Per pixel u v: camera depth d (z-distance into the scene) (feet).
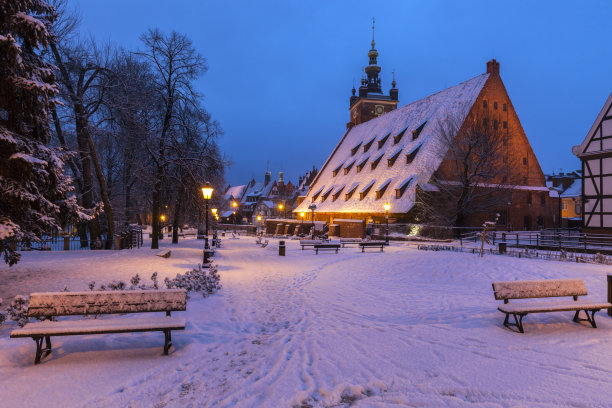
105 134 75.61
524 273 43.86
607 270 45.78
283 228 171.53
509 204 128.98
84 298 17.70
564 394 12.66
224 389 14.05
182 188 96.43
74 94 68.28
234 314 27.12
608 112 86.69
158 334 20.98
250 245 112.47
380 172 158.61
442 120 141.49
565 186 237.86
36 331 16.10
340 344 18.86
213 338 20.76
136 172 79.92
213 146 92.94
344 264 58.18
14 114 31.32
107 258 58.08
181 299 18.71
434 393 13.03
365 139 193.98
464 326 21.75
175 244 107.55
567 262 54.03
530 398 12.45
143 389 14.03
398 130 168.86
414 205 125.39
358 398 12.90
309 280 44.04
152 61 81.97
